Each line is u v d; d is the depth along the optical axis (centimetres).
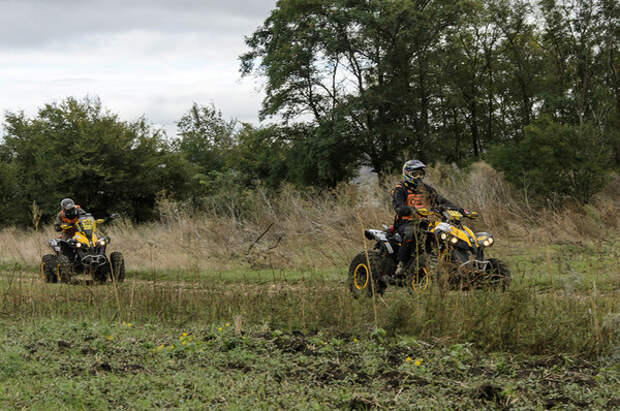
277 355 582
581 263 1046
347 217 1598
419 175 873
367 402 438
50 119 2953
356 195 1697
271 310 750
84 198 2919
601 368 497
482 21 3712
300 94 3688
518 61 3894
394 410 425
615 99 2881
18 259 1756
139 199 3088
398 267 870
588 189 1797
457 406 428
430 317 640
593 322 587
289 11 3475
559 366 521
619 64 3281
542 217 1548
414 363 526
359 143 3422
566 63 3469
